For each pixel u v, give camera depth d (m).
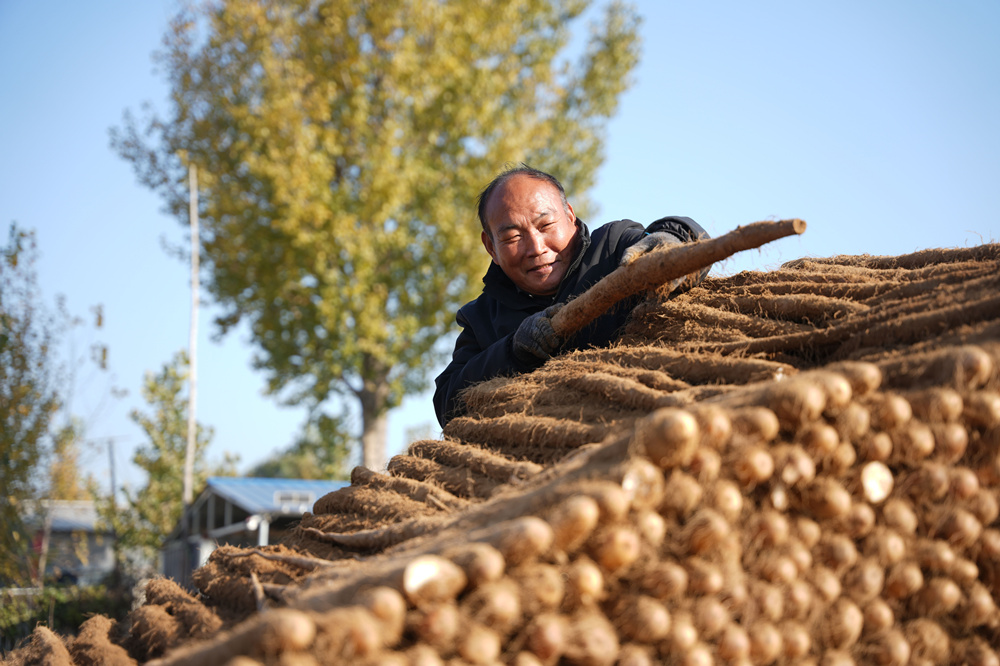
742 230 1.55
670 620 1.04
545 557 1.01
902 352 1.35
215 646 0.97
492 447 1.79
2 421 10.02
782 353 1.61
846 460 1.13
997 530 1.26
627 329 2.00
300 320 17.00
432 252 16.20
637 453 1.06
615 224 2.31
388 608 0.91
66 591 12.34
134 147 17.00
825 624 1.16
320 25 15.59
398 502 1.69
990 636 1.26
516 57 17.02
